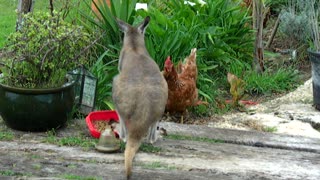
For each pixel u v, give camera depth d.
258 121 5.16
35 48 4.59
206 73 5.89
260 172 4.20
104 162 4.27
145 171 4.14
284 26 6.56
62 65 4.70
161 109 4.07
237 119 5.21
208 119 5.19
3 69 4.70
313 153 4.56
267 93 5.83
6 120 4.66
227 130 4.88
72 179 4.03
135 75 4.11
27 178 4.03
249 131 4.88
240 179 4.10
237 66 6.03
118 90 4.08
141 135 4.00
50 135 4.64
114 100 4.12
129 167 3.92
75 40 4.68
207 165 4.27
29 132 4.67
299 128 5.03
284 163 4.36
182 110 5.07
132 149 3.97
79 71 4.98
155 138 4.28
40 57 4.59
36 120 4.59
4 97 4.56
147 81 4.08
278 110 5.42
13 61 4.57
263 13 6.25
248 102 5.59
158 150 4.46
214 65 5.87
